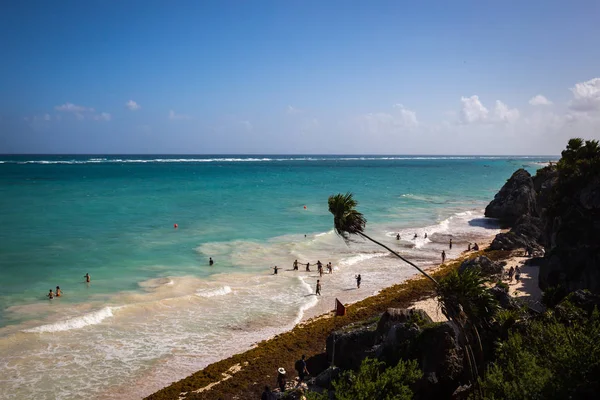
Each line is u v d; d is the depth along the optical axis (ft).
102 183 431.02
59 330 102.89
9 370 85.71
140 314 114.83
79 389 81.15
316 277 152.05
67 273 143.13
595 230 106.22
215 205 293.02
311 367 87.56
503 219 264.72
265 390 76.69
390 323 78.54
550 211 123.65
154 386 83.56
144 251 172.65
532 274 139.85
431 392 63.52
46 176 507.30
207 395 79.87
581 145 124.57
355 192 399.24
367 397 53.67
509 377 53.57
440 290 60.13
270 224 233.55
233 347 100.17
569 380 47.88
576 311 71.72
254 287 139.03
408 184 510.99
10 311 111.34
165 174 587.68
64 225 215.10
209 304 124.16
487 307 59.98
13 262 152.35
